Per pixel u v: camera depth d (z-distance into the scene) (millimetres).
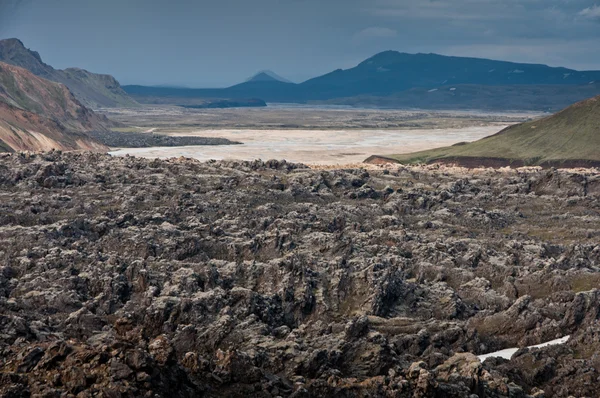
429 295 136875
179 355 98500
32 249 136000
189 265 134750
